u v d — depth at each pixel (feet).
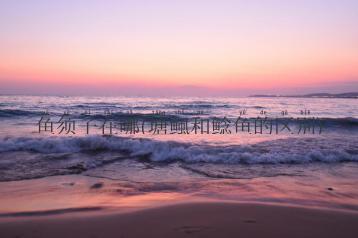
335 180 20.90
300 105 176.24
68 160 26.94
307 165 26.08
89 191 17.43
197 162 27.04
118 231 10.53
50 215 12.25
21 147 31.68
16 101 150.71
